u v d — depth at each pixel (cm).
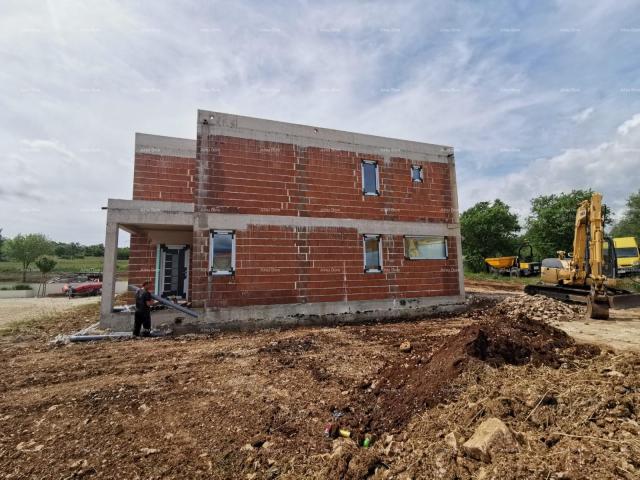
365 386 541
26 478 336
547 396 391
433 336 905
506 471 288
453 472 307
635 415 354
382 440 386
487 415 380
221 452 378
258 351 766
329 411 468
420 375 514
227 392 537
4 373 638
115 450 383
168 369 651
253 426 433
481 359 493
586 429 338
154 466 355
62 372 641
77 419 456
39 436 414
